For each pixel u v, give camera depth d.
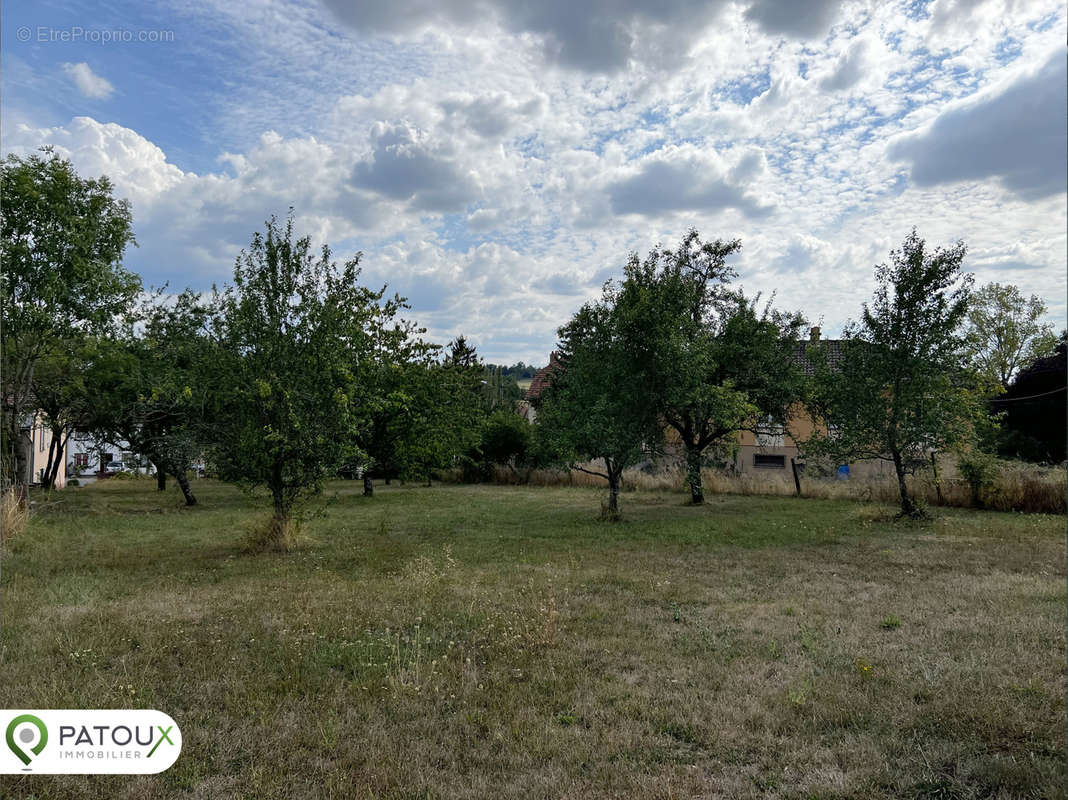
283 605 8.06
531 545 12.88
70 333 19.73
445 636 6.74
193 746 4.33
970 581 9.00
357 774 4.00
